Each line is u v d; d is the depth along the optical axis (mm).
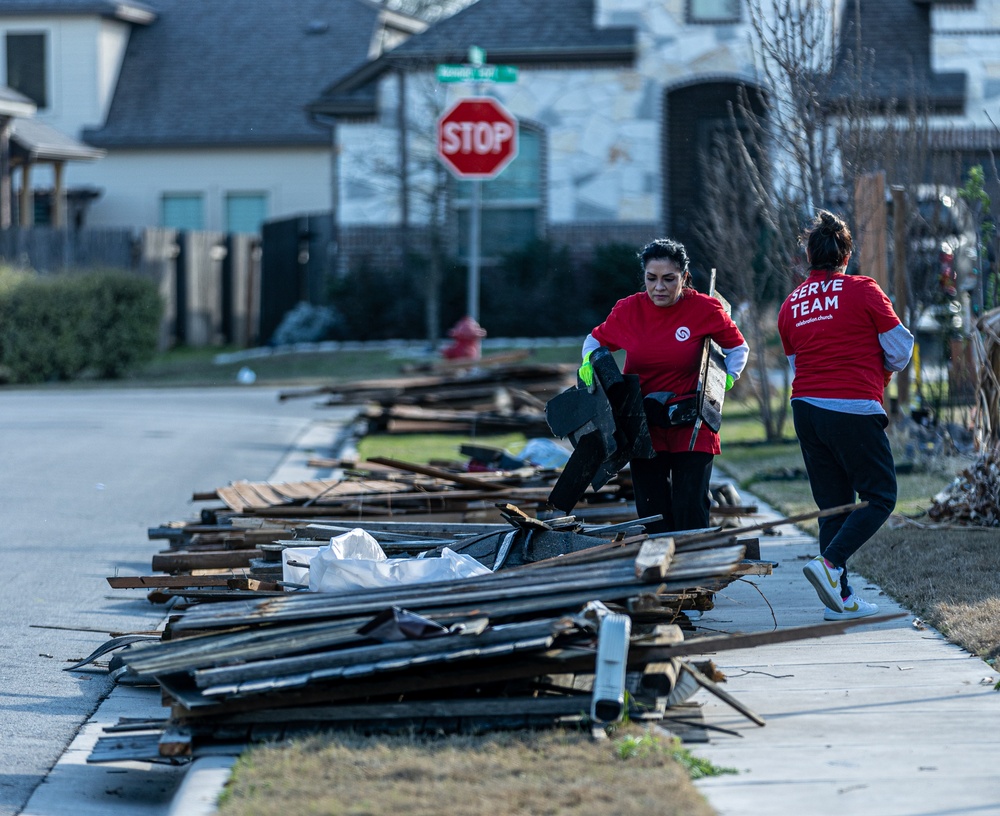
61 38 142750
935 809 15789
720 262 57156
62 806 18375
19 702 23000
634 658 18828
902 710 19984
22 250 114625
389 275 104750
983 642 23406
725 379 25547
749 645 18641
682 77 101125
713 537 21031
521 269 101688
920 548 31609
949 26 94688
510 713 18625
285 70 147000
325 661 18562
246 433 63625
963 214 51656
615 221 102750
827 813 15688
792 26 48000
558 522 26234
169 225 143625
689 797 15805
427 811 15508
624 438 25141
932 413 48031
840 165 52062
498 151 75750
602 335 26109
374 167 103312
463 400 67750
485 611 19391
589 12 103562
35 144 122625
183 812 16250
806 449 26234
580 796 15867
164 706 20391
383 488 38219
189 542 33250
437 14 164875
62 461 54031
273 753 17859
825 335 25391
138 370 100750
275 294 115875
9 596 31094
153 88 146375
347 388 69000
